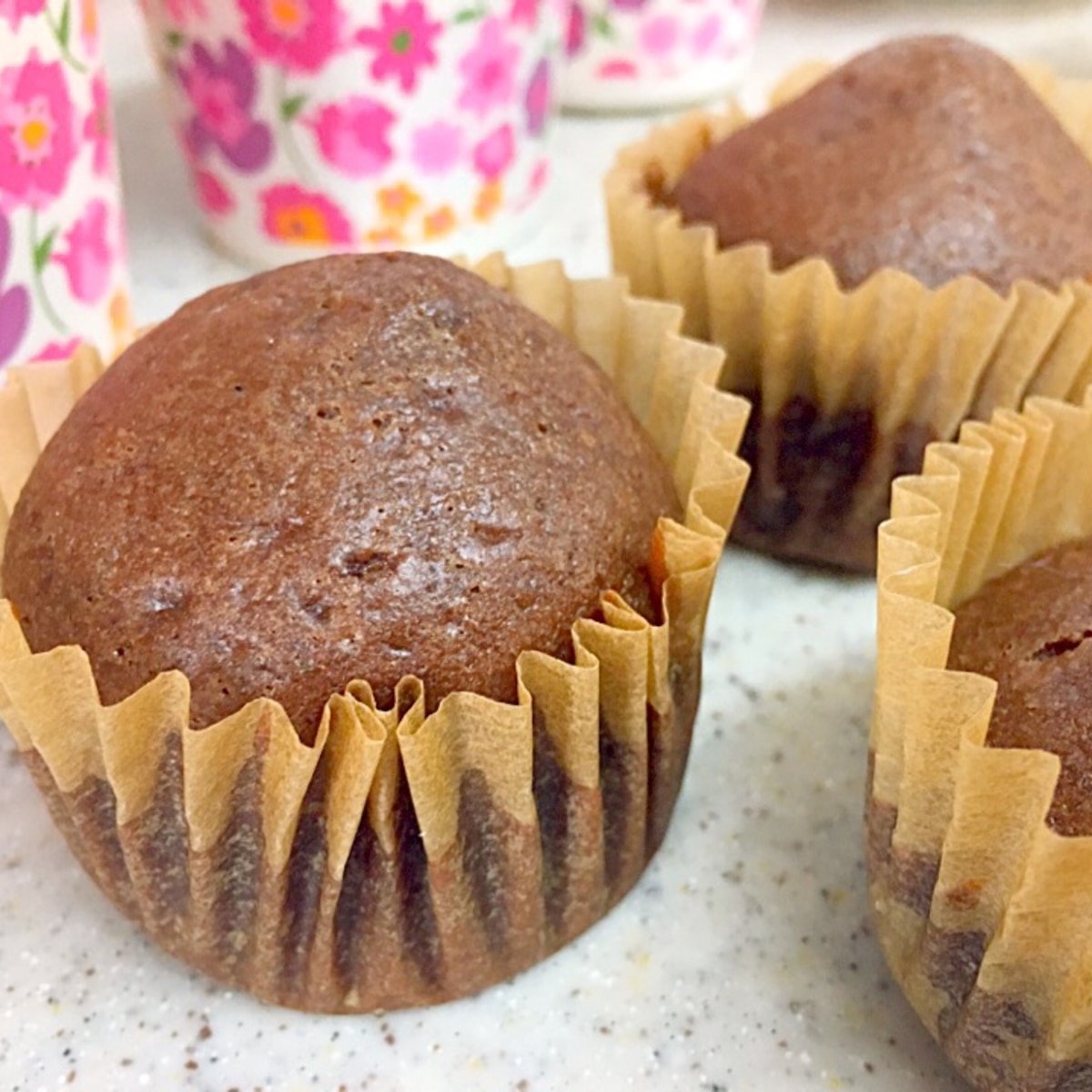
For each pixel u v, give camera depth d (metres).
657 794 0.14
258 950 0.12
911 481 0.14
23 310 0.17
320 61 0.19
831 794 0.15
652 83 0.27
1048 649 0.13
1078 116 0.21
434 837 0.12
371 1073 0.12
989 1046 0.12
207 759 0.11
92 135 0.17
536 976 0.13
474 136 0.20
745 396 0.18
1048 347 0.16
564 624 0.12
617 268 0.19
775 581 0.18
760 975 0.13
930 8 0.33
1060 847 0.10
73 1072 0.12
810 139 0.18
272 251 0.21
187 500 0.12
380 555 0.12
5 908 0.14
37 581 0.13
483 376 0.13
